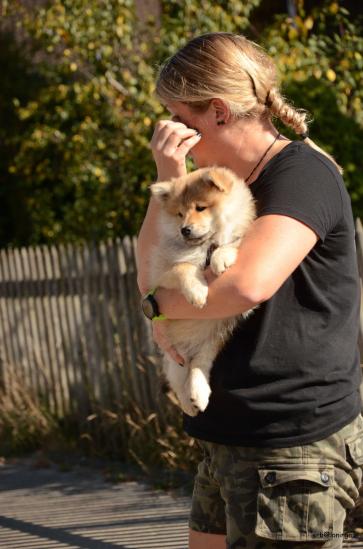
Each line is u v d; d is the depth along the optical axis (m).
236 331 3.47
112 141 11.89
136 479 8.45
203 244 4.39
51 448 9.77
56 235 13.98
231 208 4.27
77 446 9.88
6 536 7.00
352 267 3.45
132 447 9.01
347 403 3.40
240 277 3.21
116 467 8.95
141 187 11.95
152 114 11.13
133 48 11.88
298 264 3.26
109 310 9.41
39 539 6.86
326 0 12.05
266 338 3.35
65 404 10.18
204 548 3.89
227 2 12.02
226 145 3.68
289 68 10.89
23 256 10.47
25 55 15.25
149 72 11.12
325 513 3.28
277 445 3.32
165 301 3.56
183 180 4.78
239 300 3.22
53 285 10.11
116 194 12.26
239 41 3.72
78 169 12.38
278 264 3.19
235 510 3.40
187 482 8.03
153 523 7.02
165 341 4.21
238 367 3.39
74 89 11.87
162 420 8.82
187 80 3.65
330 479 3.30
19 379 10.59
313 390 3.33
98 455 9.47
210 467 3.64
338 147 10.41
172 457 8.31
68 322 9.99
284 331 3.33
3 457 9.85
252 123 3.64
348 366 3.42
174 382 4.44
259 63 3.68
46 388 10.38
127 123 11.54
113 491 8.15
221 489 3.52
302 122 3.77
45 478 8.86
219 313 3.34
